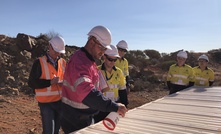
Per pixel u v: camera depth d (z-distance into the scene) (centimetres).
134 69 2028
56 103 435
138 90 1555
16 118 746
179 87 741
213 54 4656
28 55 1415
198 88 628
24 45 1473
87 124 293
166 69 3141
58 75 445
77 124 287
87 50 266
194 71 775
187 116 336
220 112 357
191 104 422
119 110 235
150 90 1565
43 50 1505
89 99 229
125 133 265
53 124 431
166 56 3966
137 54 3703
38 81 417
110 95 452
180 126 288
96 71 270
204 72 762
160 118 326
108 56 443
